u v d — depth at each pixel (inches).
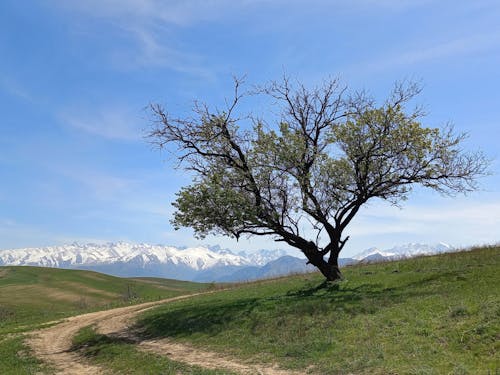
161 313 1494.8
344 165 1349.7
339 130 1334.9
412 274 1306.6
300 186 1328.7
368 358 692.1
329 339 834.8
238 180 1344.7
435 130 1278.3
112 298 4677.7
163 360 908.6
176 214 1304.1
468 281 1067.9
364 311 965.2
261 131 1346.0
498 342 634.2
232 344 965.8
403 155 1296.8
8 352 1222.9
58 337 1455.5
